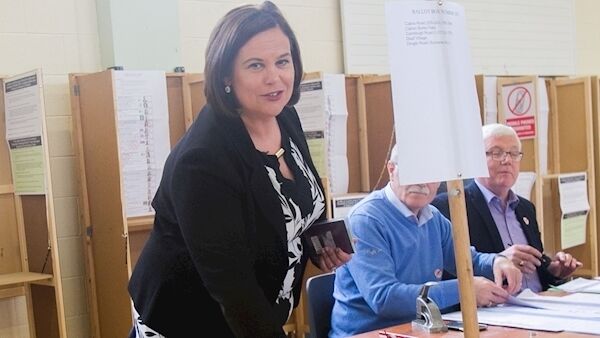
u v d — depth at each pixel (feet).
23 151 9.91
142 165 10.66
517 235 8.93
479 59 16.20
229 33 4.50
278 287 4.79
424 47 3.64
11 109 10.05
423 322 5.73
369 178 13.30
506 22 16.72
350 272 6.97
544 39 17.53
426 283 6.50
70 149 11.00
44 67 10.81
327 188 11.25
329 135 12.39
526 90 13.56
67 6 11.02
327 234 5.13
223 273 4.21
